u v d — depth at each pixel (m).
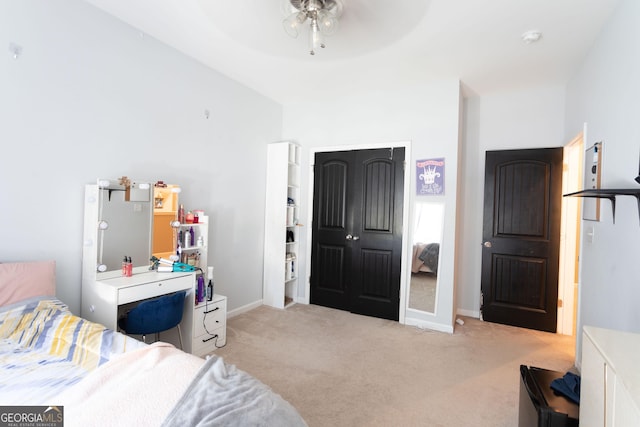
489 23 2.30
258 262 3.98
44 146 2.04
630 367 0.97
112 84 2.40
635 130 1.73
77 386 1.12
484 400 2.10
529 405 1.57
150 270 2.56
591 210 2.39
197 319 2.61
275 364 2.53
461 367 2.54
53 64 2.07
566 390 1.53
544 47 2.62
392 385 2.26
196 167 3.10
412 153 3.54
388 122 3.67
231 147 3.51
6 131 1.88
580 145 3.22
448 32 2.42
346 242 3.92
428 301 3.43
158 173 2.75
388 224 3.67
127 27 2.48
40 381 1.25
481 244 3.77
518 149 3.55
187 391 1.07
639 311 1.63
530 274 3.49
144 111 2.63
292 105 4.27
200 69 3.11
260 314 3.70
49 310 1.78
